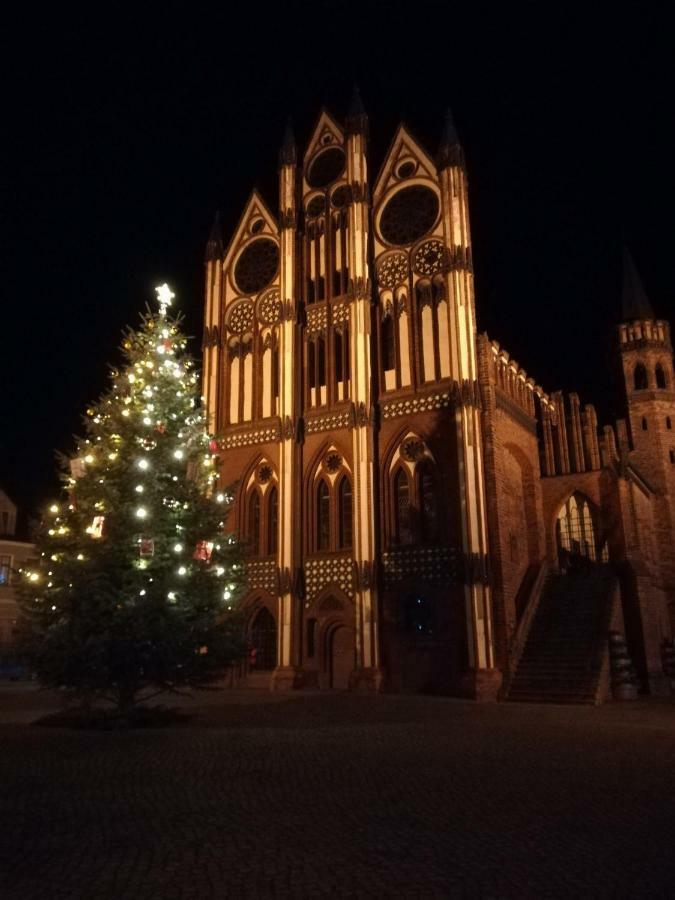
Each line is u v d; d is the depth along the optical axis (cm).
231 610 2242
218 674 2105
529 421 3753
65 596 1933
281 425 3575
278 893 684
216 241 4153
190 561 2086
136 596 1931
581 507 3731
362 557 3238
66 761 1376
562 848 822
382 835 873
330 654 3362
